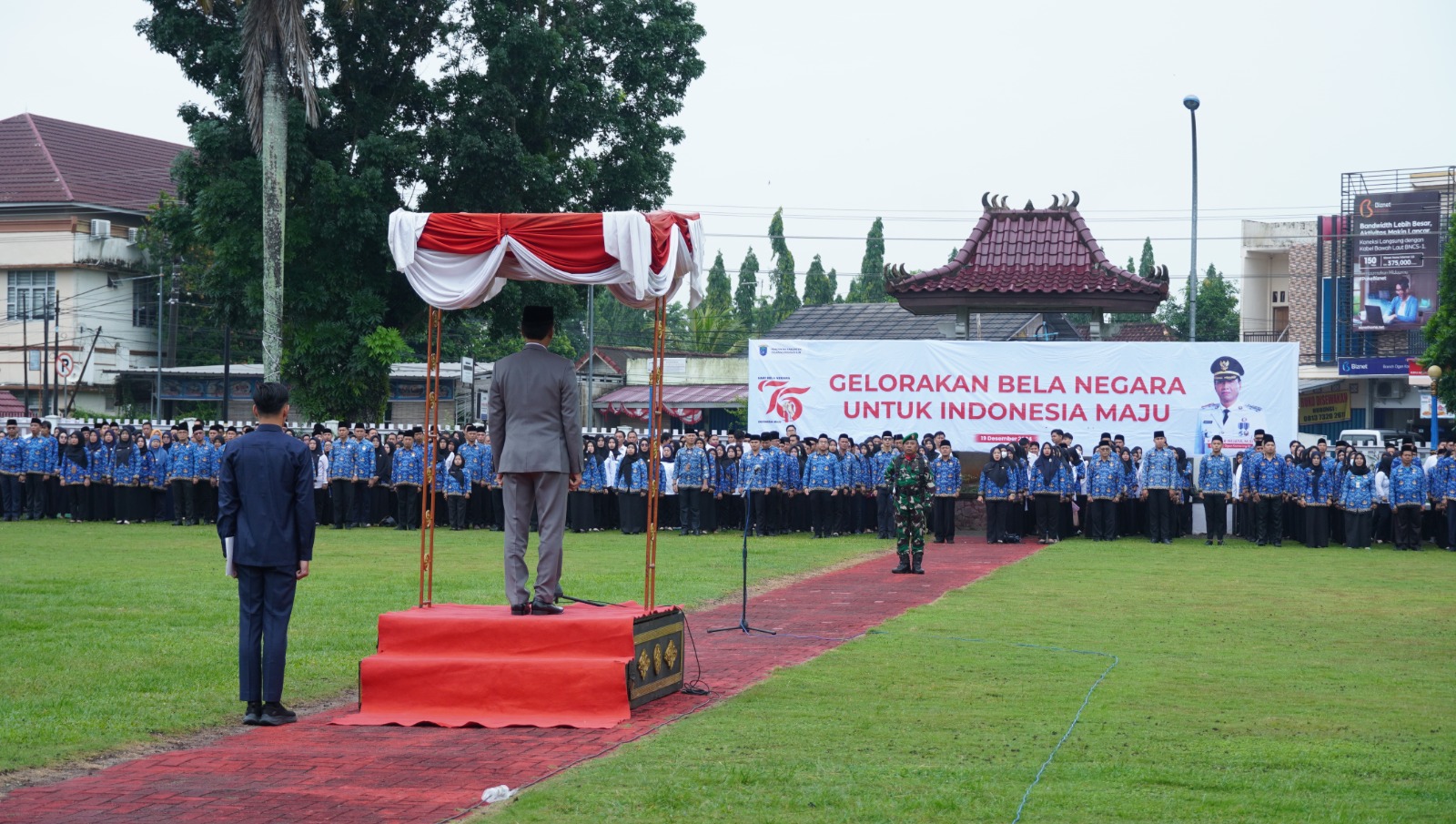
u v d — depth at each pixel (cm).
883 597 1591
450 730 872
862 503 2673
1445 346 4038
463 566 1886
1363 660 1119
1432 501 2377
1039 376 2648
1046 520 2494
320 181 2980
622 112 3572
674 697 965
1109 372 2625
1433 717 880
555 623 911
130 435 2838
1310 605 1495
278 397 920
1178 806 654
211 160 3105
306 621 1328
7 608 1412
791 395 2730
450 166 3166
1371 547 2386
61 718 876
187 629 1269
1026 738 809
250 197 3011
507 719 886
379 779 727
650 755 764
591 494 2698
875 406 2703
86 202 4766
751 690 975
